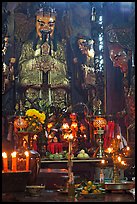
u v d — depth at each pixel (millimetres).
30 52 17828
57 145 15570
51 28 17766
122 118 17141
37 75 17688
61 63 17875
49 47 17828
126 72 17594
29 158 7547
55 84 17688
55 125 16438
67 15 18438
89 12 18547
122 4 18078
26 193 6852
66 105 17500
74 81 17922
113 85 17703
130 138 16625
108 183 7250
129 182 7422
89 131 16844
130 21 17938
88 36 18188
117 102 17547
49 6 18125
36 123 11750
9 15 17828
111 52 17797
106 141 16109
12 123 16453
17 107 17219
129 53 17719
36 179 7613
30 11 18047
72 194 6660
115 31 17875
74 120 16594
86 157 13953
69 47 18156
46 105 17312
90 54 17906
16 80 17562
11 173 6812
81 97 17812
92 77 17812
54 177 8000
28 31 17969
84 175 13594
